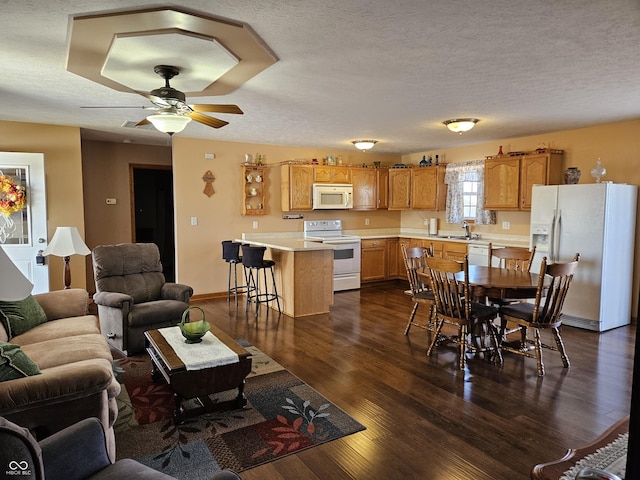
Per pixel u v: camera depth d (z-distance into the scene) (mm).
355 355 3811
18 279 1568
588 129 5258
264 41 2508
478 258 6012
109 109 4293
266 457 2270
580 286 4668
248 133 5711
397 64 2928
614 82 3355
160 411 2797
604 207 4457
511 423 2611
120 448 2355
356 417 2693
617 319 4750
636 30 2363
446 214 7160
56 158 5172
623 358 3752
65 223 5250
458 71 3084
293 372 3422
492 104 4074
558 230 4816
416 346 4062
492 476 2094
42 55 2732
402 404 2869
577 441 2406
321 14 2158
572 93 3682
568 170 5043
